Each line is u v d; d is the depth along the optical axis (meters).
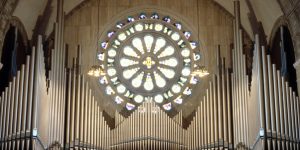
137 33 38.78
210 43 38.44
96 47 38.16
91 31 38.44
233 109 34.59
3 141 30.88
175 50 38.53
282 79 32.19
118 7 39.03
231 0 37.88
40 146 31.58
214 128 34.69
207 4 39.16
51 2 36.88
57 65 34.38
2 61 35.38
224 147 34.16
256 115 31.88
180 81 37.91
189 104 37.28
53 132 33.09
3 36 32.97
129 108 37.16
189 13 39.03
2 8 32.28
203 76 37.72
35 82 31.66
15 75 32.75
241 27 37.34
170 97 37.50
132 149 34.69
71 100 34.84
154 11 39.06
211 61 38.06
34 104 31.25
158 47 38.62
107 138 34.94
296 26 33.03
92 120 34.78
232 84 35.25
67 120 34.34
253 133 32.28
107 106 37.03
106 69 37.91
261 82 32.06
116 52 38.38
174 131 35.25
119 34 38.69
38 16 37.00
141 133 34.81
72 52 37.84
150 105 35.59
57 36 34.97
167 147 34.84
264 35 37.12
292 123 31.48
